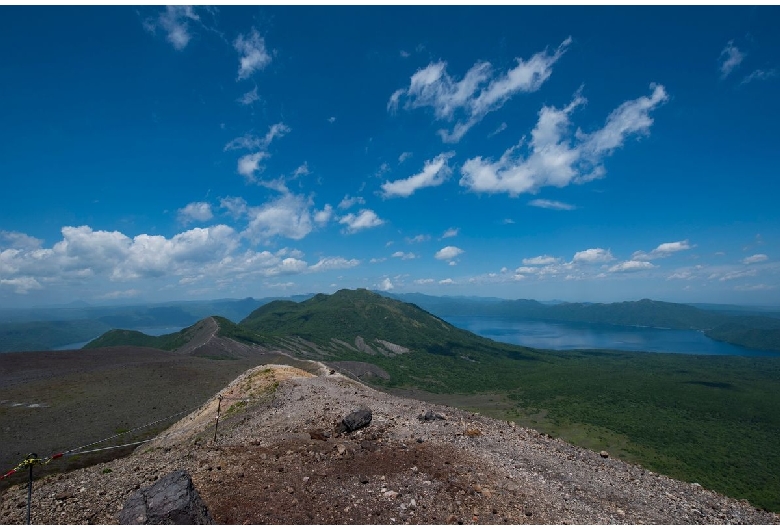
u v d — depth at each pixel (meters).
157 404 83.50
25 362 128.75
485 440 25.42
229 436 28.91
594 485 20.81
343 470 19.67
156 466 21.45
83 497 18.16
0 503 18.23
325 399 35.88
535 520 16.11
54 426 69.31
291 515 15.47
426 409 33.00
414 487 17.92
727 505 20.77
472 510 16.41
